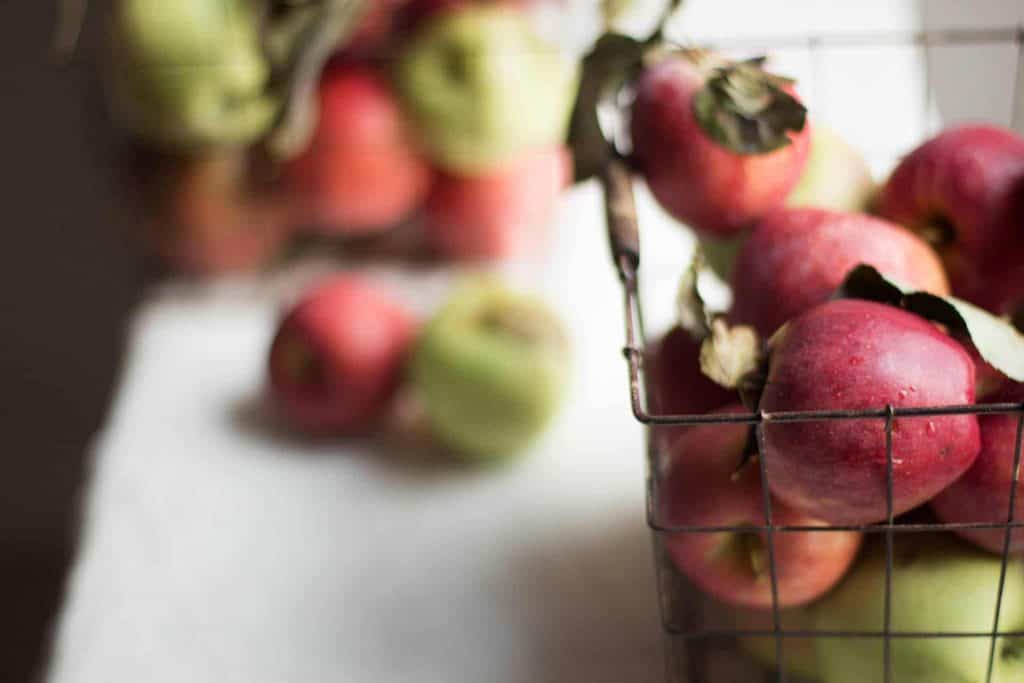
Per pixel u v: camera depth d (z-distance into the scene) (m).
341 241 1.21
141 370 1.14
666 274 1.05
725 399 0.81
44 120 1.77
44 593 1.52
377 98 1.13
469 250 1.19
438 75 1.12
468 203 1.16
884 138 1.10
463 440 1.04
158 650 0.96
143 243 1.20
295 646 0.96
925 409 0.71
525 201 1.17
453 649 0.95
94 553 1.01
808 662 0.81
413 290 1.19
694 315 0.80
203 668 0.95
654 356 0.84
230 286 1.20
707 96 0.82
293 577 0.99
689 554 0.80
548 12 1.14
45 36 1.82
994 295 0.81
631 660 0.93
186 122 1.12
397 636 0.96
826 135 0.86
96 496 1.05
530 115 1.12
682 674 0.83
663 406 0.83
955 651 0.77
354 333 1.05
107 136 1.24
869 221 0.80
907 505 0.74
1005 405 0.72
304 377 1.06
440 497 1.04
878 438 0.73
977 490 0.75
